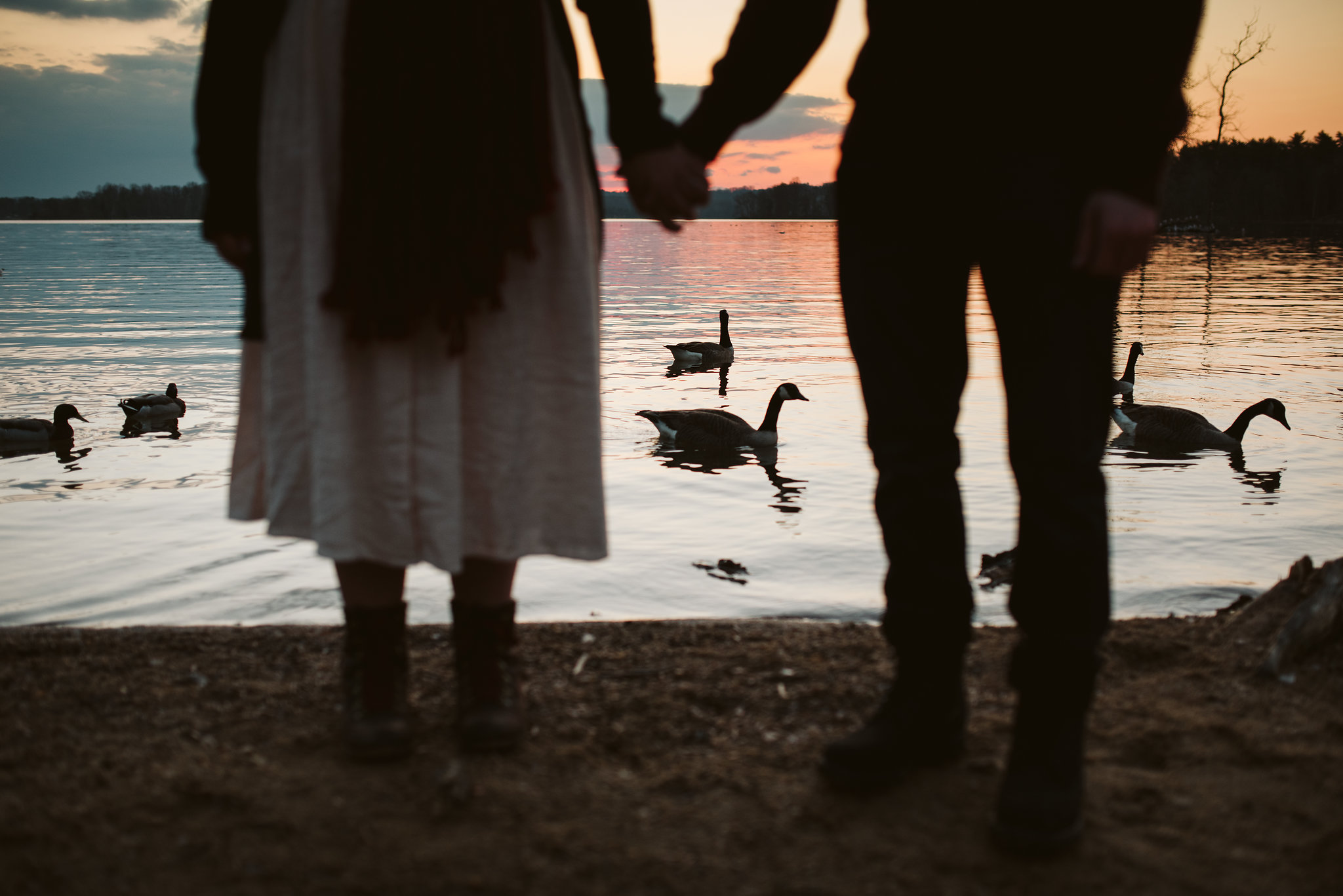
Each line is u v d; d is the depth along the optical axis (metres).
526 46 1.84
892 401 1.92
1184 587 4.97
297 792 1.85
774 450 10.27
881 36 1.87
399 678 2.06
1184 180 88.19
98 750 2.01
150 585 5.02
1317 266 45.38
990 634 2.77
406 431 1.87
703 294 36.53
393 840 1.68
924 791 1.88
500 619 2.09
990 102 1.73
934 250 1.87
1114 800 1.83
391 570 2.04
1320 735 2.08
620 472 9.05
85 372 16.28
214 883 1.57
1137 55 1.57
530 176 1.83
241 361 2.03
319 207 1.82
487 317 1.90
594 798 1.83
